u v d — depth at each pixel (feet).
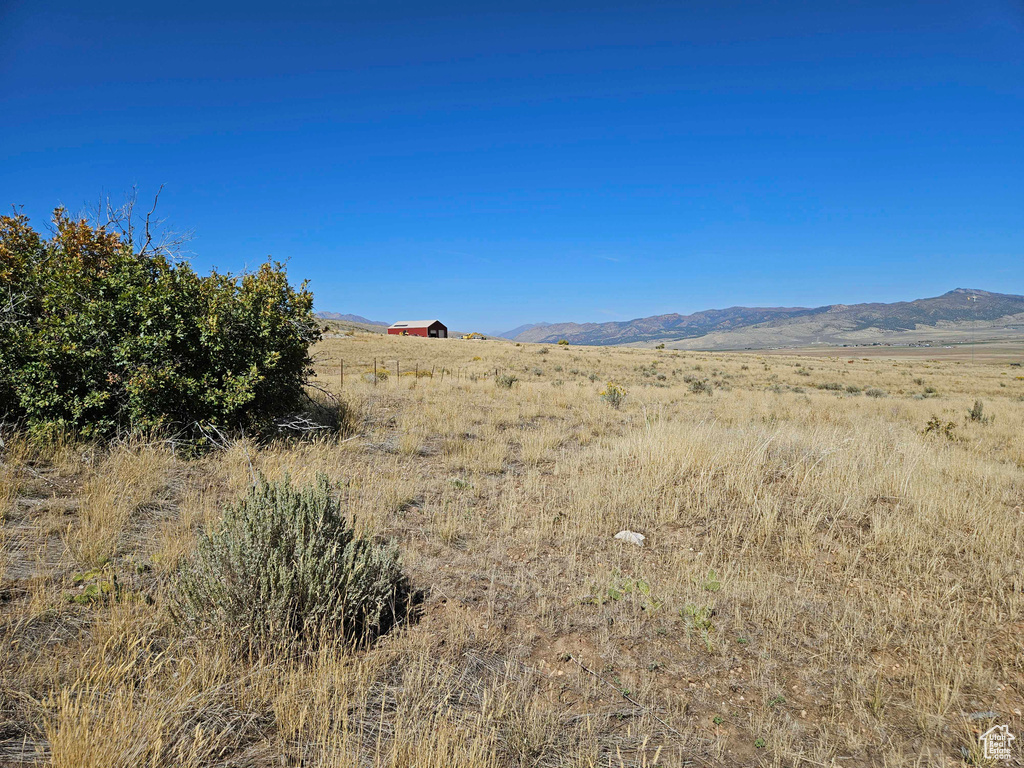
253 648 10.41
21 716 8.32
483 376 90.68
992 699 9.95
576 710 9.64
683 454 24.79
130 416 24.26
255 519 11.62
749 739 9.10
